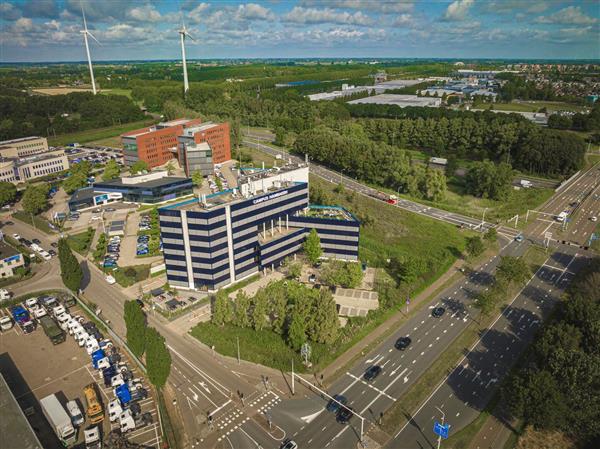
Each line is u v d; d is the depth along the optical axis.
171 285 151.38
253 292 147.88
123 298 147.25
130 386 107.00
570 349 102.81
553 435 93.38
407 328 130.00
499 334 127.69
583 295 134.38
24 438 83.94
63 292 152.00
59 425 90.44
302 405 101.69
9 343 125.31
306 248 160.88
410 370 112.75
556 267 169.12
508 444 91.44
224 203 145.62
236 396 104.56
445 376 110.69
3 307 144.00
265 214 156.62
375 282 154.75
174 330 129.12
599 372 92.69
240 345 121.06
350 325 128.62
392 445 90.94
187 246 143.88
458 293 149.75
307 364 113.62
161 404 100.38
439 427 86.44
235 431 94.75
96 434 91.56
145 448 89.88
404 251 180.38
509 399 93.88
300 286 141.38
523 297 147.88
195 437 93.12
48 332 125.62
